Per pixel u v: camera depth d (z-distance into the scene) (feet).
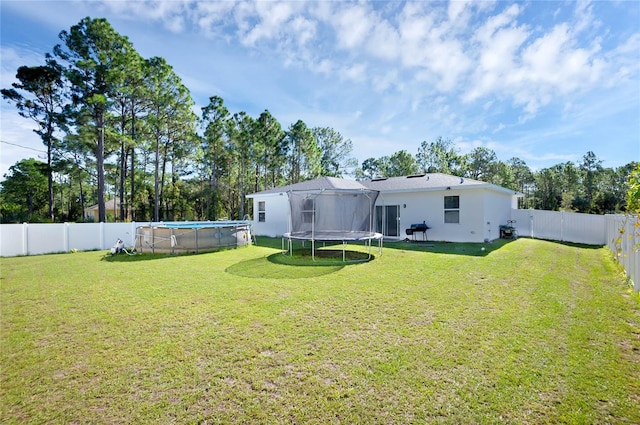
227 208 106.42
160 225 40.16
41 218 67.92
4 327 12.91
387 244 39.78
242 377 8.87
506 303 15.17
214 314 14.12
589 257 28.19
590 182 127.03
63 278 22.26
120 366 9.60
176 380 8.76
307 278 21.07
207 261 29.09
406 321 12.99
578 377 8.68
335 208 32.96
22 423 7.11
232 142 88.89
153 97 66.85
